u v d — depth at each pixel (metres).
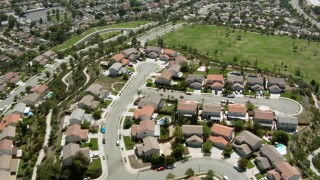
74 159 169.75
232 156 181.62
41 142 190.88
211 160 178.75
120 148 188.12
